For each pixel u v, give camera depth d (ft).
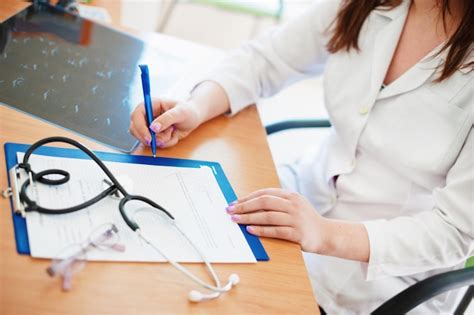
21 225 1.91
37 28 3.49
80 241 1.92
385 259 2.74
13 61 3.01
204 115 3.10
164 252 2.05
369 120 3.27
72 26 3.70
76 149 2.46
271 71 3.76
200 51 4.00
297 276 2.24
